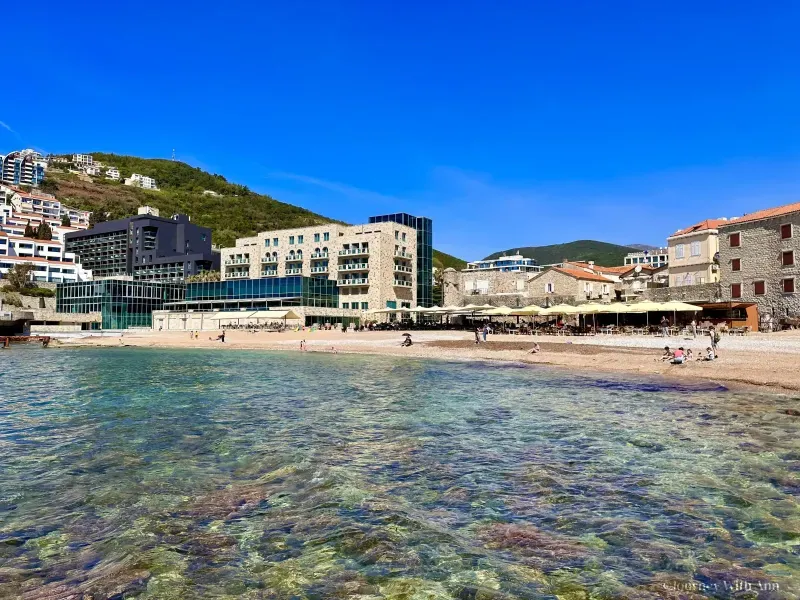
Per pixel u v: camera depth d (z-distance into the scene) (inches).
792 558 326.6
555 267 3503.9
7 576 312.2
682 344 1728.6
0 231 5502.0
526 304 3329.2
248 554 338.6
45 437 658.8
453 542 353.1
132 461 551.2
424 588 295.7
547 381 1184.2
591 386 1090.1
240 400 953.5
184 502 431.2
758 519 385.4
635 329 2266.2
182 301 4306.1
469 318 3472.0
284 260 4242.1
